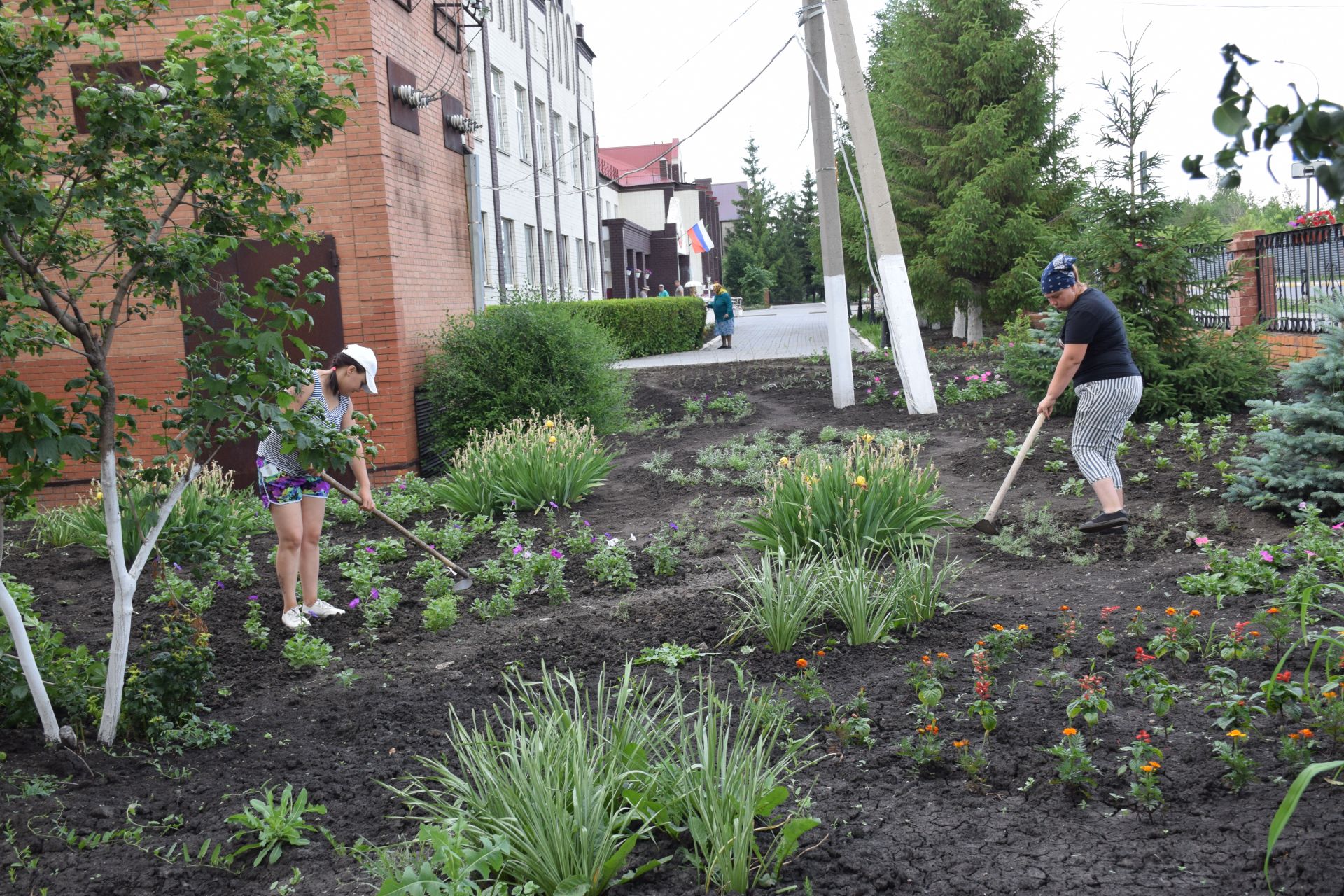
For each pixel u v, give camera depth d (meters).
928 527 7.16
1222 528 6.82
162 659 4.48
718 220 85.81
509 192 26.64
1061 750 3.41
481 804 3.15
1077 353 6.82
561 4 33.59
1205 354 10.83
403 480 11.09
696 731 3.62
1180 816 3.20
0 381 3.85
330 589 7.27
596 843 2.97
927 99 24.98
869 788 3.54
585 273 36.81
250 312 10.50
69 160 3.95
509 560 7.53
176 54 4.19
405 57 12.74
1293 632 4.71
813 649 5.14
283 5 4.19
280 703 4.97
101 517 8.62
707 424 14.65
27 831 3.45
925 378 13.09
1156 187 10.83
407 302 12.39
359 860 3.24
